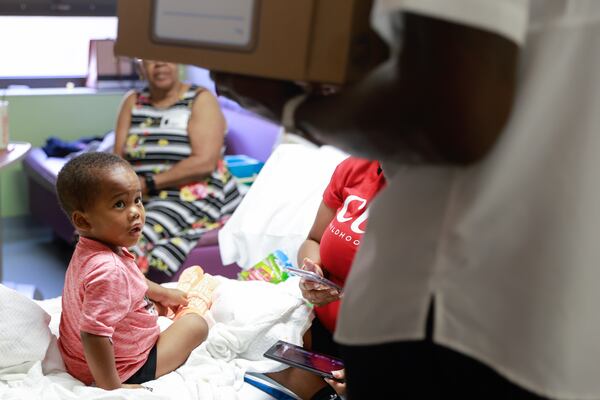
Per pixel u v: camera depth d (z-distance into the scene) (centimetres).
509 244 84
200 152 320
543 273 82
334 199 205
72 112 451
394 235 91
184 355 190
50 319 191
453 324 88
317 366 172
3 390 169
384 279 92
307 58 83
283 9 85
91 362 170
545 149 82
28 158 421
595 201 81
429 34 75
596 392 85
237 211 282
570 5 79
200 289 216
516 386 87
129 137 327
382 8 71
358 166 200
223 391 175
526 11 74
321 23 83
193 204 315
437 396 92
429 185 89
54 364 181
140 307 183
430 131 78
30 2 445
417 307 90
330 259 194
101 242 179
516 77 80
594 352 84
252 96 94
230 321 204
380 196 96
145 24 97
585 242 81
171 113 325
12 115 435
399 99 78
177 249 301
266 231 267
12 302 179
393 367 94
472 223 85
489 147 81
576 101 80
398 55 77
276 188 274
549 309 82
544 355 83
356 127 82
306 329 199
